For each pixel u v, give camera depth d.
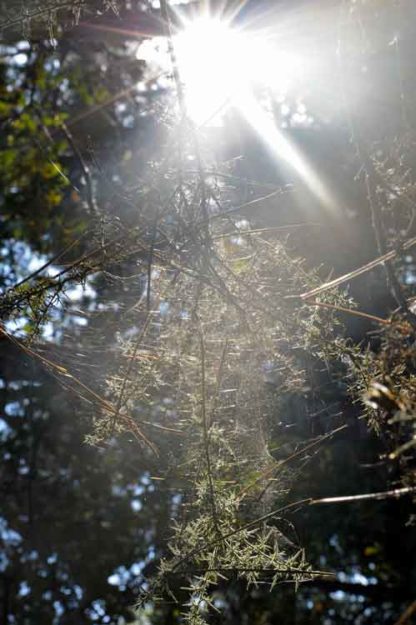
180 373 1.00
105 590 1.96
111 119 1.92
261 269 1.00
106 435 1.01
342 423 1.13
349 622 2.18
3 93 2.00
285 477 1.04
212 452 1.00
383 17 1.07
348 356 0.97
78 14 1.18
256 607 2.02
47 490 1.99
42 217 1.99
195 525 0.96
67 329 1.17
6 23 1.15
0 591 2.02
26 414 1.82
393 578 2.07
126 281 1.06
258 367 1.00
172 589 1.18
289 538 1.10
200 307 0.99
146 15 1.26
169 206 0.94
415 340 0.90
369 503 1.87
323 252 1.36
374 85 1.17
